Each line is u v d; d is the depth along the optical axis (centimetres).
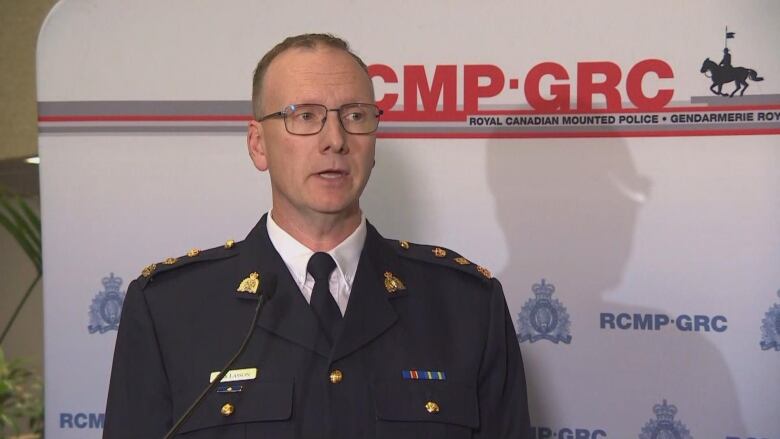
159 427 149
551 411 221
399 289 159
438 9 221
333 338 149
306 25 224
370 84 156
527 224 221
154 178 227
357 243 158
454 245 223
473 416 151
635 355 219
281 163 150
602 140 218
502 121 221
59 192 227
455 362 155
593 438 220
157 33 226
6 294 400
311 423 143
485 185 222
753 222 214
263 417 142
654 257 217
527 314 222
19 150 341
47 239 228
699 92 215
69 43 226
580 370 220
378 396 146
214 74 226
